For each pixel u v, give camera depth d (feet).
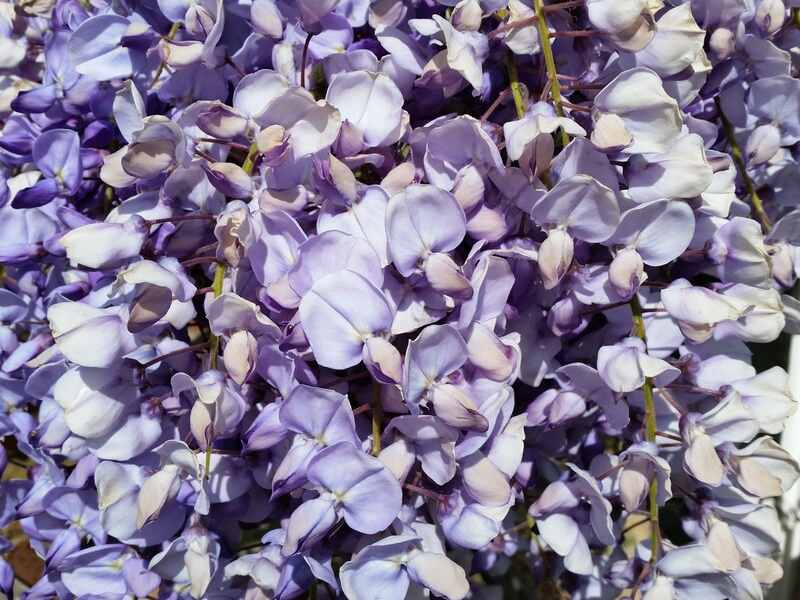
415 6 0.73
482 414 0.61
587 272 0.69
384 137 0.66
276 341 0.63
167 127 0.63
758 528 0.72
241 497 0.72
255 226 0.62
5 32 0.90
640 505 0.72
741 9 0.74
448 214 0.62
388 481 0.58
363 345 0.61
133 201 0.70
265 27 0.70
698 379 0.73
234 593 0.74
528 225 0.69
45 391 0.76
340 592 0.72
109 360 0.66
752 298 0.72
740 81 0.80
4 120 0.89
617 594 0.82
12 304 0.84
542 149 0.63
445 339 0.59
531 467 0.75
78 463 0.75
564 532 0.71
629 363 0.65
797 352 1.20
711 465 0.66
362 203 0.64
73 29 0.80
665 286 0.71
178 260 0.69
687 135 0.68
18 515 0.79
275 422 0.63
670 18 0.66
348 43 0.71
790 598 1.23
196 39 0.73
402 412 0.63
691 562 0.67
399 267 0.62
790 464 0.70
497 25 0.71
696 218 0.72
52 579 0.79
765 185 0.86
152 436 0.70
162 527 0.72
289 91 0.60
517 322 0.72
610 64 0.69
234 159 0.73
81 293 0.77
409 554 0.62
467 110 0.75
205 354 0.70
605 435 0.78
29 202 0.76
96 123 0.79
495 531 0.64
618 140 0.62
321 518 0.59
